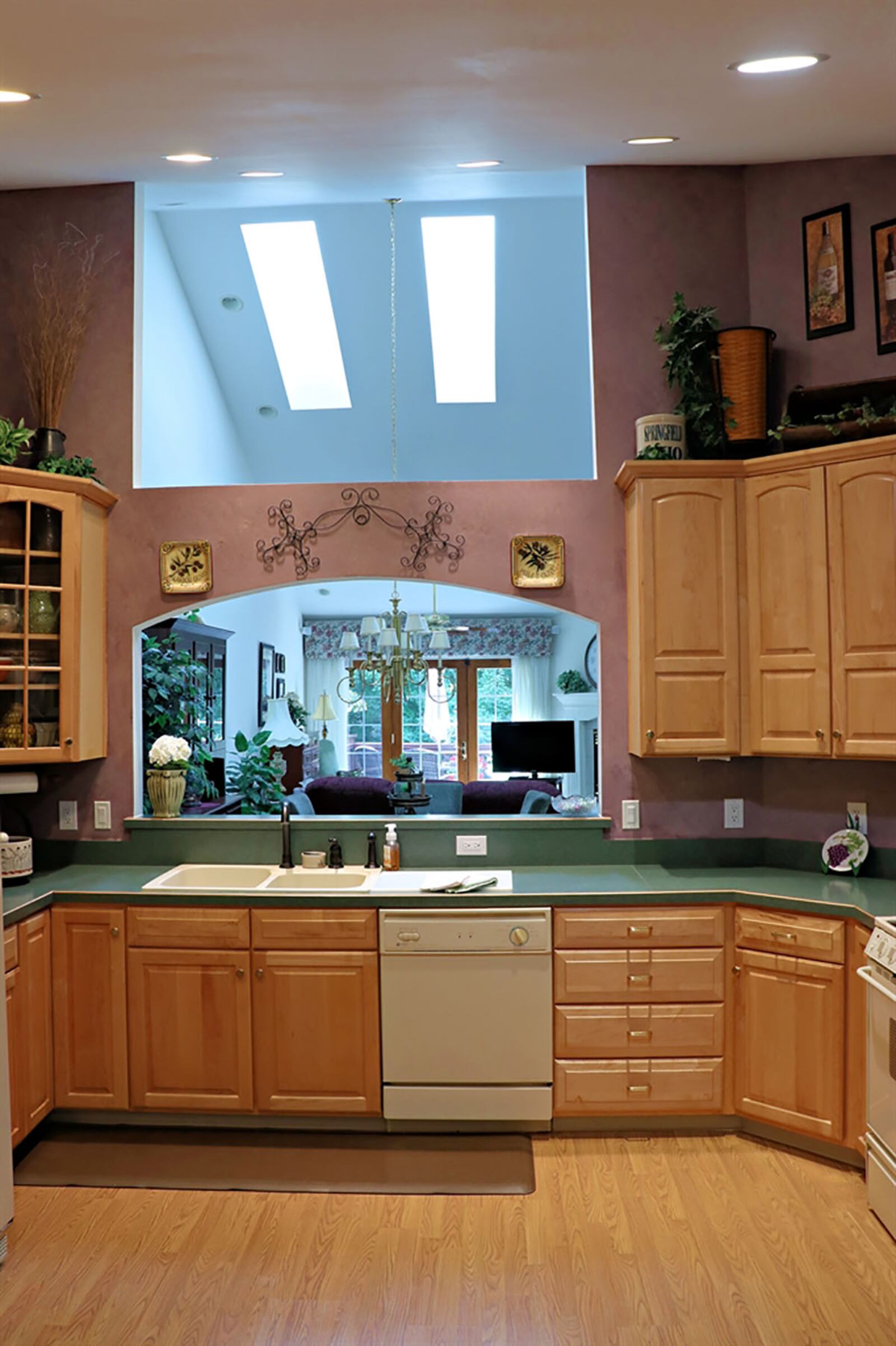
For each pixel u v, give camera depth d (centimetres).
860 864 346
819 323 365
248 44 243
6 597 344
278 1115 340
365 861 380
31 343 377
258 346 675
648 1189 300
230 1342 231
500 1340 231
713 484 346
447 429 754
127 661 385
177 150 340
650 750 346
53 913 338
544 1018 332
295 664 1026
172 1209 291
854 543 322
